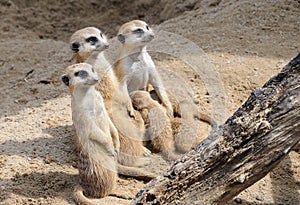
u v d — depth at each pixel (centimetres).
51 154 613
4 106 748
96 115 547
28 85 808
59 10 1179
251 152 466
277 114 468
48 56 923
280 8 891
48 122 676
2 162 600
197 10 958
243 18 877
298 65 481
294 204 536
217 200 469
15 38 1066
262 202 538
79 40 599
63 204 538
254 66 752
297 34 829
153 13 1142
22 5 1173
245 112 474
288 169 585
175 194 462
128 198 548
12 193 555
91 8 1198
